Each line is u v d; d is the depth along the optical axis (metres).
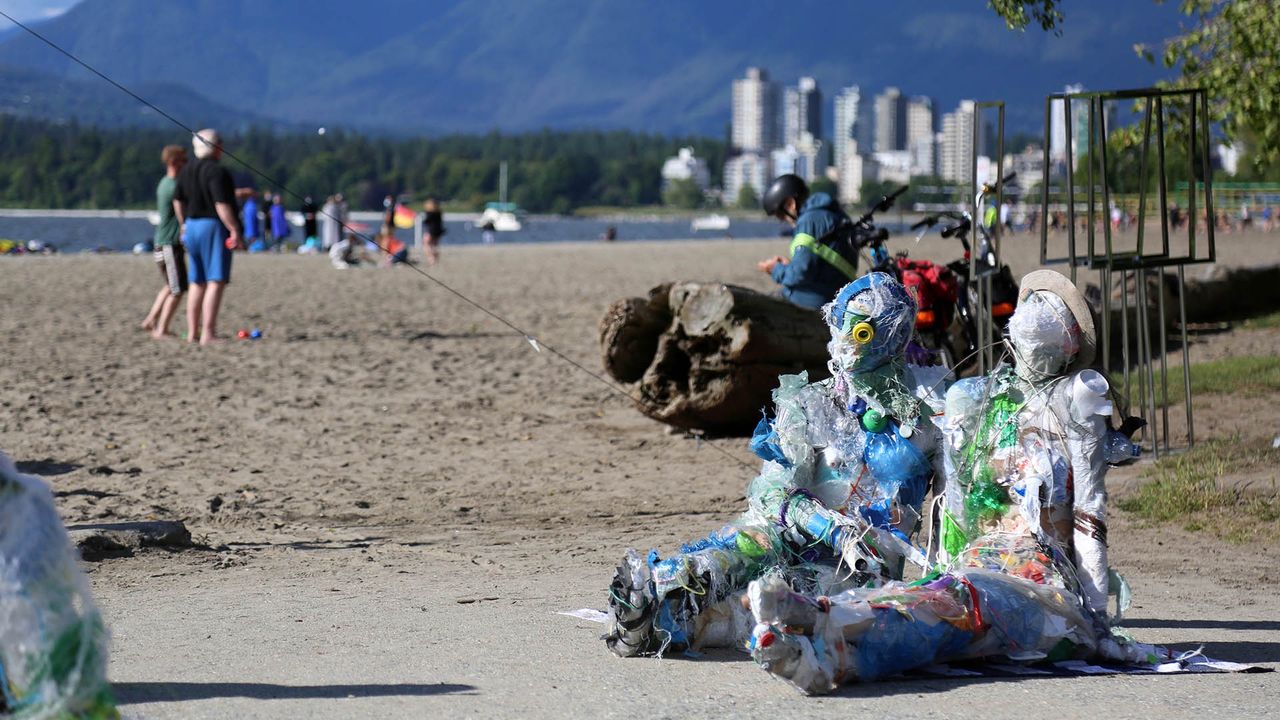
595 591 14.24
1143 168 21.84
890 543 11.02
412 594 14.08
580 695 9.88
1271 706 9.67
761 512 11.35
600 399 31.09
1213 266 43.12
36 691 7.17
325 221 96.00
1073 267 20.67
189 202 39.75
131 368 34.78
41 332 42.09
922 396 11.33
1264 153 31.98
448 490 21.34
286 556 16.36
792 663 9.79
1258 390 27.88
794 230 25.59
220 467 23.16
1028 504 10.91
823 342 25.03
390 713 9.35
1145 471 21.39
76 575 7.44
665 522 18.84
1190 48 31.55
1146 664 10.91
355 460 23.94
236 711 9.34
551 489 21.38
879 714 9.42
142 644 11.53
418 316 50.56
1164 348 22.39
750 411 25.19
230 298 55.81
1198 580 15.17
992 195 25.17
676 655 11.12
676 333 25.30
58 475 22.11
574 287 65.62
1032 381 11.09
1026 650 10.72
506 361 37.84
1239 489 19.59
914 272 23.98
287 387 32.44
